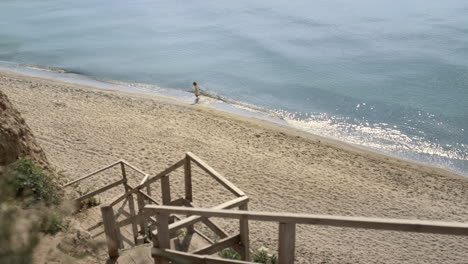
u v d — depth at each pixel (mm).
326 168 17812
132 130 19688
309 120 26062
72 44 43625
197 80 32406
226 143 19359
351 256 11156
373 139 23766
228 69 35219
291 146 20078
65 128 19141
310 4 64875
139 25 52906
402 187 16859
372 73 35125
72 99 24016
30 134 9570
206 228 10852
